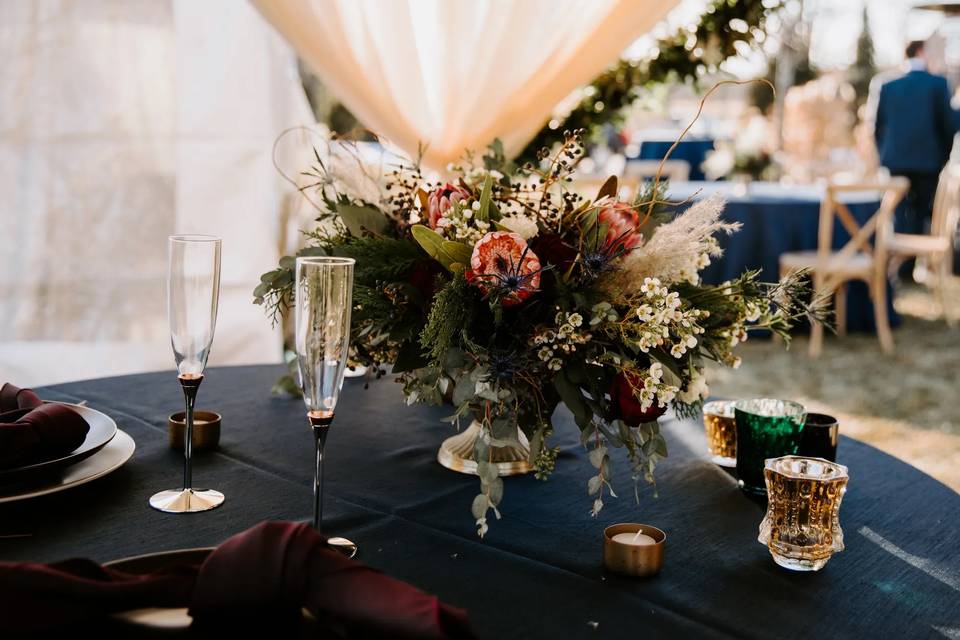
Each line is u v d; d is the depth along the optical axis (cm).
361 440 140
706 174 657
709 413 135
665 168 575
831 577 98
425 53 222
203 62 276
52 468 107
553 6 217
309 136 285
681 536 108
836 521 100
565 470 130
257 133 285
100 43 264
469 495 119
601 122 263
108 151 270
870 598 94
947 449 349
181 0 271
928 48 631
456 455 129
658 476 128
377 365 129
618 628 86
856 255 503
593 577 96
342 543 100
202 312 106
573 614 88
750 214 485
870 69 1114
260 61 282
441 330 105
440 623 71
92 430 124
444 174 218
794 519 99
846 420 382
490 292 105
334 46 217
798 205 489
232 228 288
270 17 214
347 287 90
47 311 271
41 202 266
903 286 688
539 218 118
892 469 135
